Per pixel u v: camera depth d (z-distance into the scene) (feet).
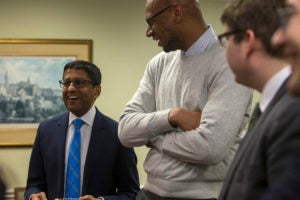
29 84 11.28
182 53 5.26
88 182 6.87
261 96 3.05
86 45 11.48
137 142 5.32
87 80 6.97
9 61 11.23
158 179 5.09
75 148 7.00
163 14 4.96
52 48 11.37
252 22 2.97
